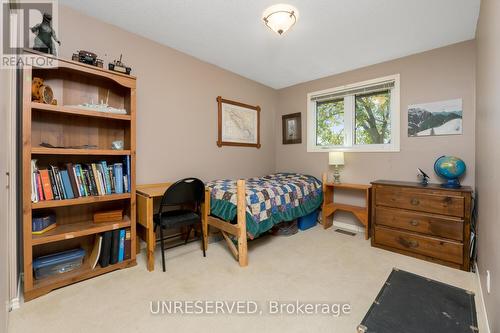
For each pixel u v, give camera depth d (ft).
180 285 6.13
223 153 11.32
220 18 7.19
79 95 7.00
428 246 7.64
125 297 5.59
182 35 8.23
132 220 7.04
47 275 5.97
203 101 10.39
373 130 10.74
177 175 9.53
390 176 10.02
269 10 6.56
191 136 9.98
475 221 7.25
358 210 10.00
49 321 4.76
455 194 7.20
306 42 8.57
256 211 7.93
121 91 7.77
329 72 11.50
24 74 5.18
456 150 8.43
